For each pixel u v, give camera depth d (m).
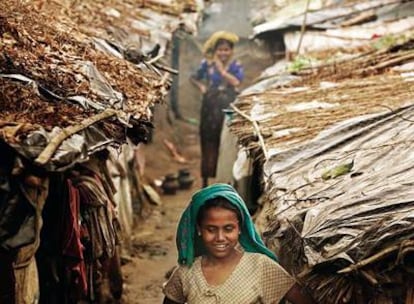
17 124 4.18
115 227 6.40
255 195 8.52
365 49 10.73
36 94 4.89
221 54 13.65
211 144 13.62
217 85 13.60
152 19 11.25
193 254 4.61
